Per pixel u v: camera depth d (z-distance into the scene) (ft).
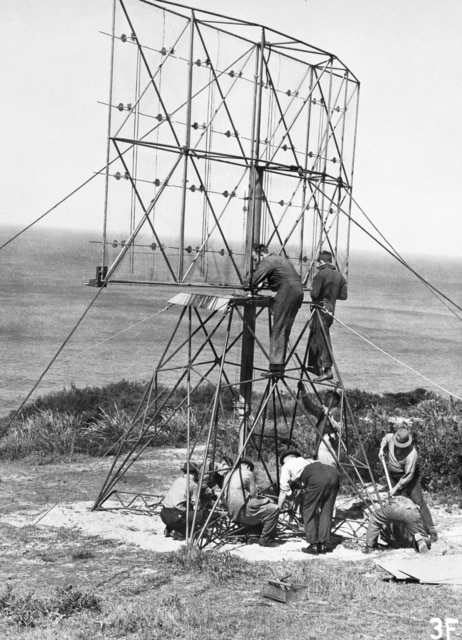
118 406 70.18
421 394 83.51
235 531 38.06
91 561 33.63
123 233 37.29
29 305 246.06
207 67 39.78
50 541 36.94
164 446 62.03
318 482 35.35
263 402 40.19
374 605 27.84
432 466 47.32
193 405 72.23
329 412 41.42
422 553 34.86
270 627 25.41
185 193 38.55
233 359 154.81
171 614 26.35
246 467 37.68
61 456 58.34
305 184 44.98
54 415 66.08
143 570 32.35
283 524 40.22
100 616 26.48
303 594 28.76
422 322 271.90
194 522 35.91
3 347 162.71
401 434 37.55
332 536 38.65
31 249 565.53
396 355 181.78
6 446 60.13
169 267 38.11
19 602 27.48
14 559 33.94
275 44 42.45
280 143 44.39
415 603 28.09
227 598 28.60
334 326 243.19
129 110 37.09
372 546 36.37
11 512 42.57
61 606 27.25
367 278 552.41
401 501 36.01
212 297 39.11
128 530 39.09
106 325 207.31
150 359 154.92
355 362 166.81
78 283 335.88
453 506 43.55
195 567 32.48
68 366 142.51
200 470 39.37
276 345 39.04
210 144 40.14
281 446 58.13
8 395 111.24
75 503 44.65
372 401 77.51
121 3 36.45
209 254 39.99
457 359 179.01
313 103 46.37
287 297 38.32
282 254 44.27
